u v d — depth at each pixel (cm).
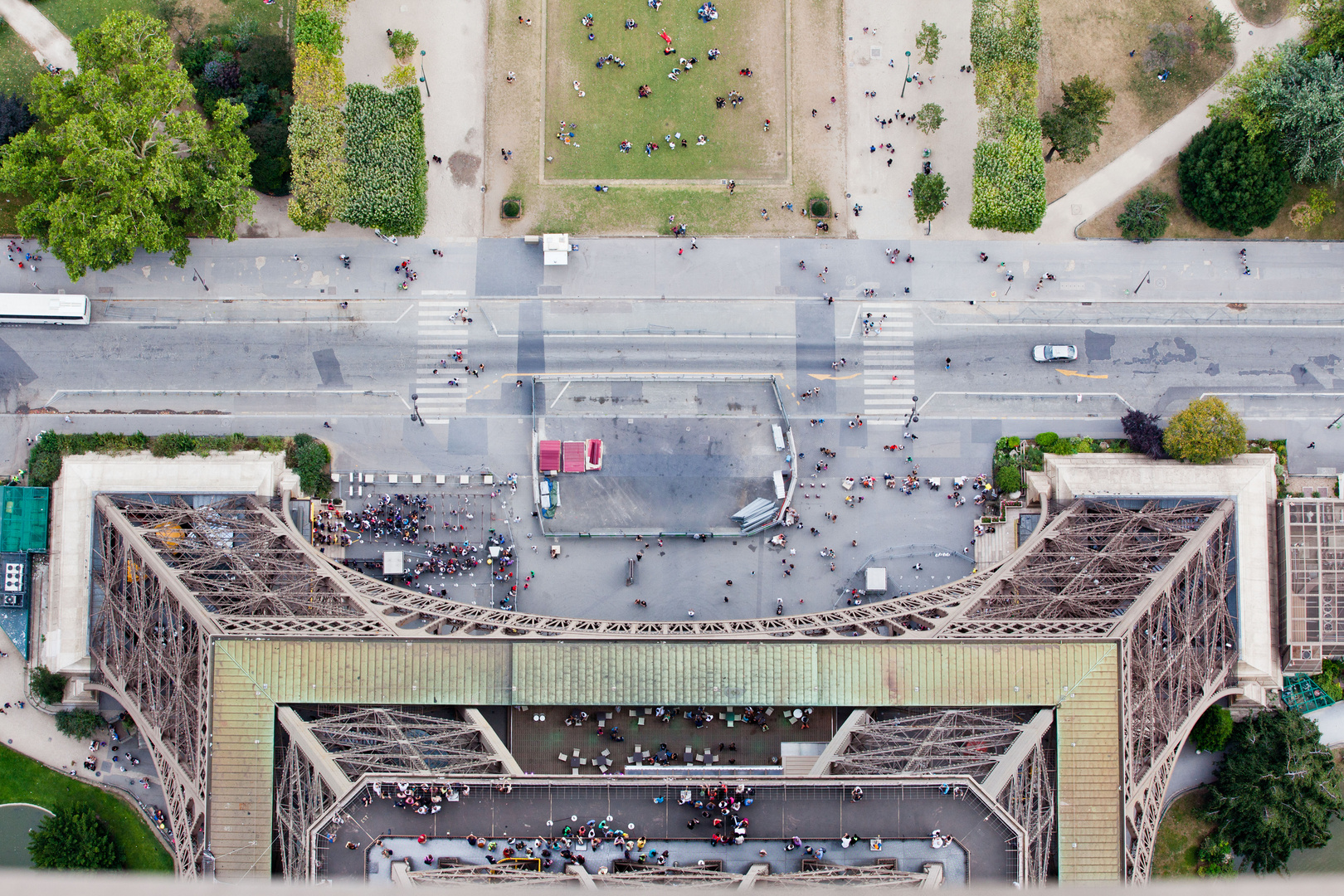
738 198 13800
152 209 12238
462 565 13388
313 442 13350
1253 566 12144
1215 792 12712
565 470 13425
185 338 13525
